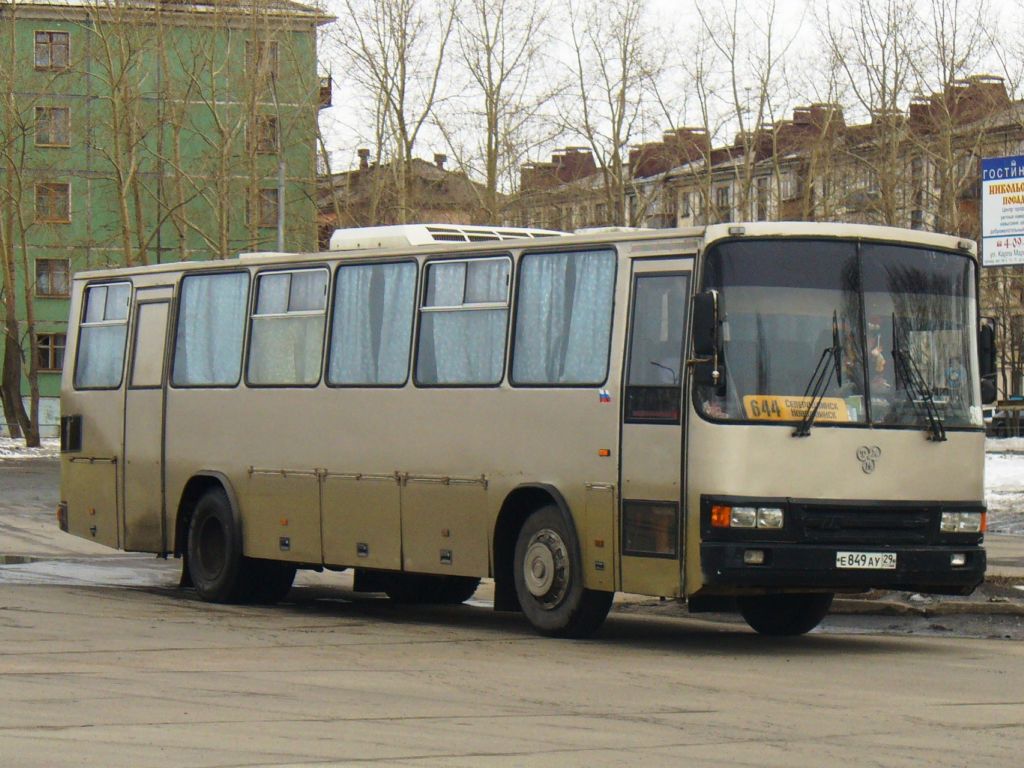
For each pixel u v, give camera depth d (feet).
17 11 253.24
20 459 195.72
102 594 65.36
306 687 39.96
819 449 47.96
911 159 222.07
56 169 257.96
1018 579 64.69
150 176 258.16
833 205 222.48
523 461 52.49
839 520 47.91
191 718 34.71
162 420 67.15
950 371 50.85
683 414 47.78
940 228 208.74
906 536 49.01
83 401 71.61
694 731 34.32
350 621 57.82
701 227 48.34
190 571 65.41
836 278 49.26
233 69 225.56
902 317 50.06
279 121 198.08
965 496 50.44
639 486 48.91
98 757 29.99
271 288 63.05
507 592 53.72
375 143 211.00
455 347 55.42
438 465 55.36
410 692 39.47
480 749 31.63
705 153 235.61
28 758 29.78
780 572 46.88
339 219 214.69
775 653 49.55
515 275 53.67
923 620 59.11
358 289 59.41
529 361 52.80
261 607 63.46
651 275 49.49
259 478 62.54
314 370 60.59
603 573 49.90
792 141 261.85
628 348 49.73
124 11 208.13
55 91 245.04
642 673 43.83
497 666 44.86
